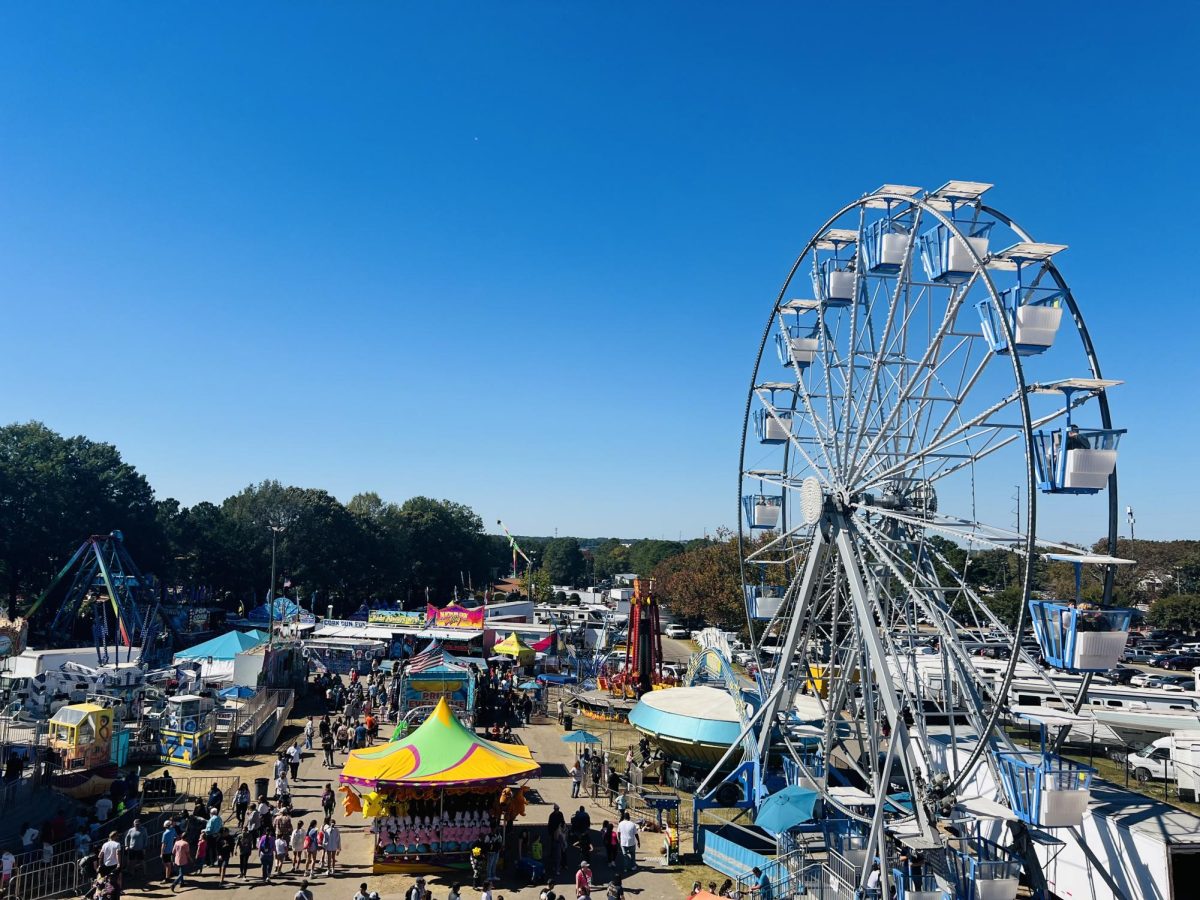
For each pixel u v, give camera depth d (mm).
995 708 21766
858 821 25766
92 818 26734
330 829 25984
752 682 54594
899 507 28219
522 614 92562
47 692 41875
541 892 24734
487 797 27625
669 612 126438
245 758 38625
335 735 41625
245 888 24250
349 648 64312
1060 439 23328
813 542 29859
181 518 103625
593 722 50250
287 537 106688
